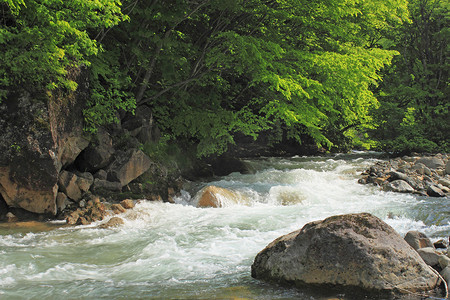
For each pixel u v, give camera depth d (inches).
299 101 497.0
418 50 1118.4
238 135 782.5
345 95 507.8
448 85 1085.8
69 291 191.3
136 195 398.0
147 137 461.4
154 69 514.9
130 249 261.7
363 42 660.7
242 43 434.6
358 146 1092.5
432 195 446.3
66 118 349.4
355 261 177.0
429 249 207.9
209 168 551.8
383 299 170.4
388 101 1077.1
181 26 539.5
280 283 192.7
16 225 315.3
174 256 245.4
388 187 477.4
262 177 530.9
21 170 320.8
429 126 1013.2
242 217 347.6
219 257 242.1
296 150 874.8
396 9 690.8
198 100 543.5
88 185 369.7
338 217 192.5
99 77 443.5
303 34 565.6
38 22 311.3
